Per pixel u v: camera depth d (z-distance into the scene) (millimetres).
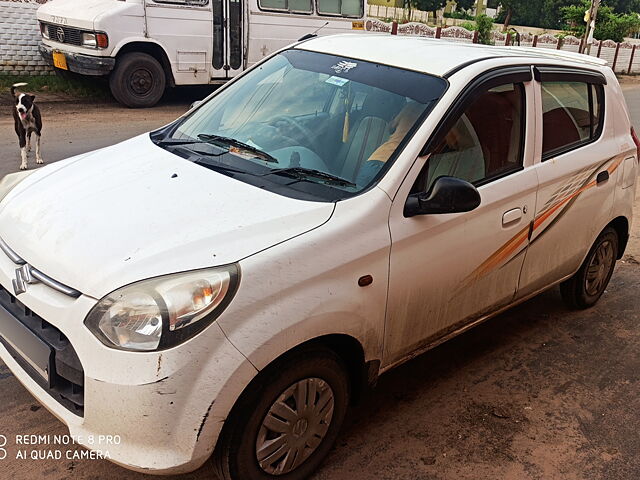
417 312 2990
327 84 3359
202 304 2217
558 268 3996
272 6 12383
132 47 11461
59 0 12188
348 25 13609
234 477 2477
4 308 2621
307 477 2807
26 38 12570
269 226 2500
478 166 3207
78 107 11453
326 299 2492
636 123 13703
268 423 2500
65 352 2334
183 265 2297
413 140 2904
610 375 3914
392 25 18844
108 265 2336
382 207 2730
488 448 3152
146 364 2172
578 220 3959
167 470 2248
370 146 2977
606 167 4129
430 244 2912
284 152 3078
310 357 2553
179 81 11938
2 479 2686
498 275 3422
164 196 2713
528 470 3021
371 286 2682
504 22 51250
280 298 2367
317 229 2541
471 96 3137
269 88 3555
